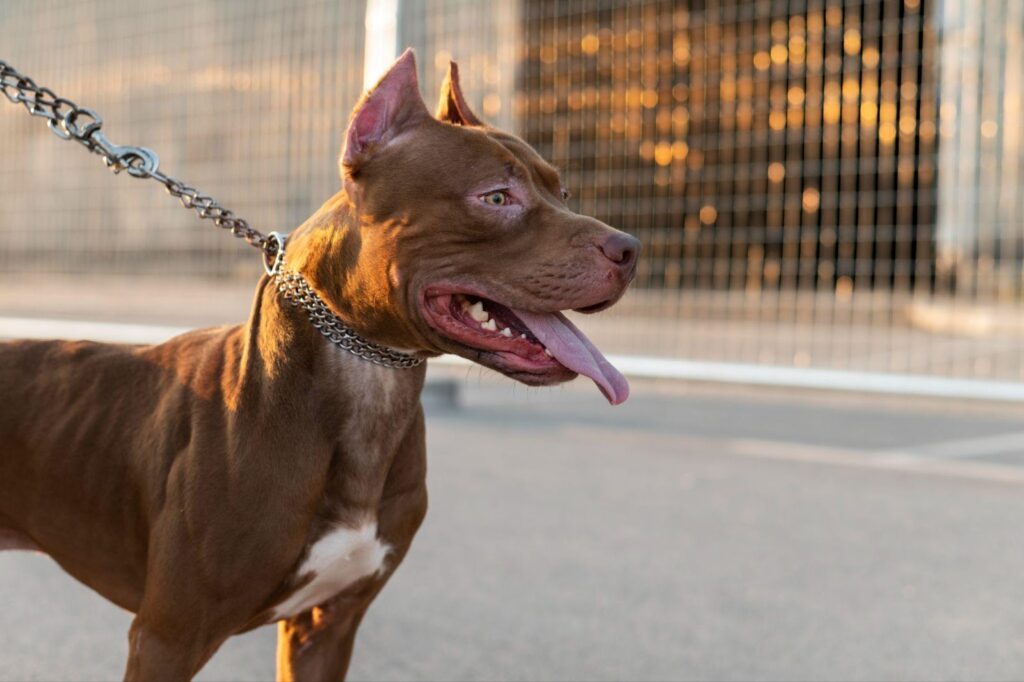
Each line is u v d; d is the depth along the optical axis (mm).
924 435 8508
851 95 11102
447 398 9500
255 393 2926
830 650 4344
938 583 5078
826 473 7191
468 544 5582
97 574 3168
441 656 4270
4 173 14773
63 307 16516
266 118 12664
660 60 11930
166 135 13586
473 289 2861
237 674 4133
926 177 11430
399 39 9203
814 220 11648
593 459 7539
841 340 13898
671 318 12758
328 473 2969
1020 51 11711
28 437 3156
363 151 2898
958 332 14578
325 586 3066
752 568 5266
